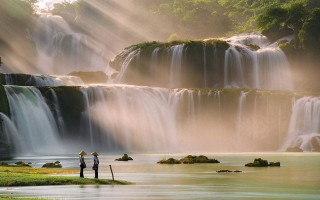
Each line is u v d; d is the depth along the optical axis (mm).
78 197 89875
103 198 88875
